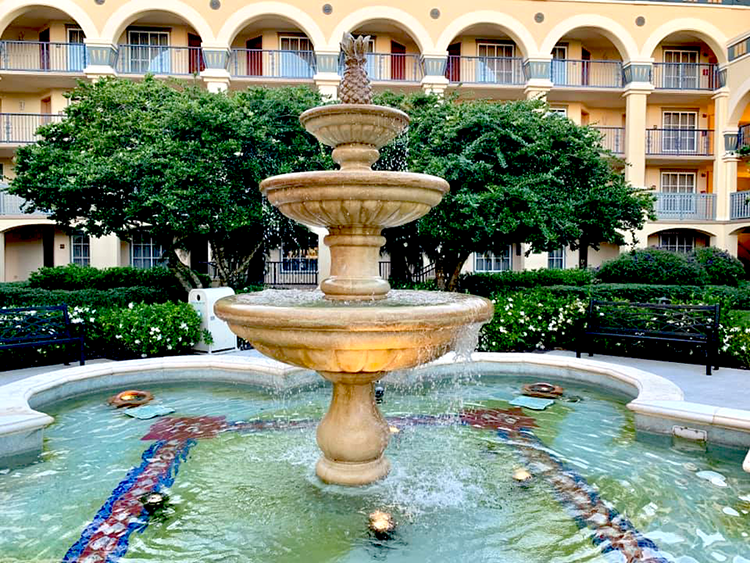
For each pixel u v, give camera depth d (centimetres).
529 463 401
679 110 2241
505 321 790
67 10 1811
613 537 298
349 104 364
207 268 1977
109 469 393
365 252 378
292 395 600
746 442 410
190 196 877
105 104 1004
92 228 1009
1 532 305
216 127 910
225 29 1864
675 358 737
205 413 531
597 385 621
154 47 1894
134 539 297
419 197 344
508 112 900
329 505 331
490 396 590
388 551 283
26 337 670
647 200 1040
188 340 792
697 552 283
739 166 2230
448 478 371
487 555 280
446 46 1952
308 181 329
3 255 1870
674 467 393
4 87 1958
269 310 290
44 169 925
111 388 614
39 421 421
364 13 1917
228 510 328
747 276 2062
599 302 768
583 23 2005
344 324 279
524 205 845
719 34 2055
